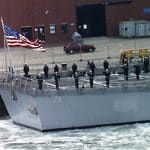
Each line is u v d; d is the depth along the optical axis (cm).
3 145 6025
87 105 6375
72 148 5822
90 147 5819
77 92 6316
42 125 6356
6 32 6744
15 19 11456
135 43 10869
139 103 6481
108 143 5912
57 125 6375
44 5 11675
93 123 6431
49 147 5894
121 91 6406
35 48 6894
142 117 6519
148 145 5809
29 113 6506
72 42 11006
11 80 6831
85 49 10025
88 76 6788
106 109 6419
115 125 6481
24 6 11519
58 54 10062
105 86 6394
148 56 7875
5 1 11356
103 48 10462
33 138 6222
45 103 6294
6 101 6950
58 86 6347
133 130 6303
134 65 7225
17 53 10331
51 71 7662
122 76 6944
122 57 8062
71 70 7438
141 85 6462
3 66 8725
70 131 6384
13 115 6881
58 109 6328
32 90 6306
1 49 10875
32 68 8200
